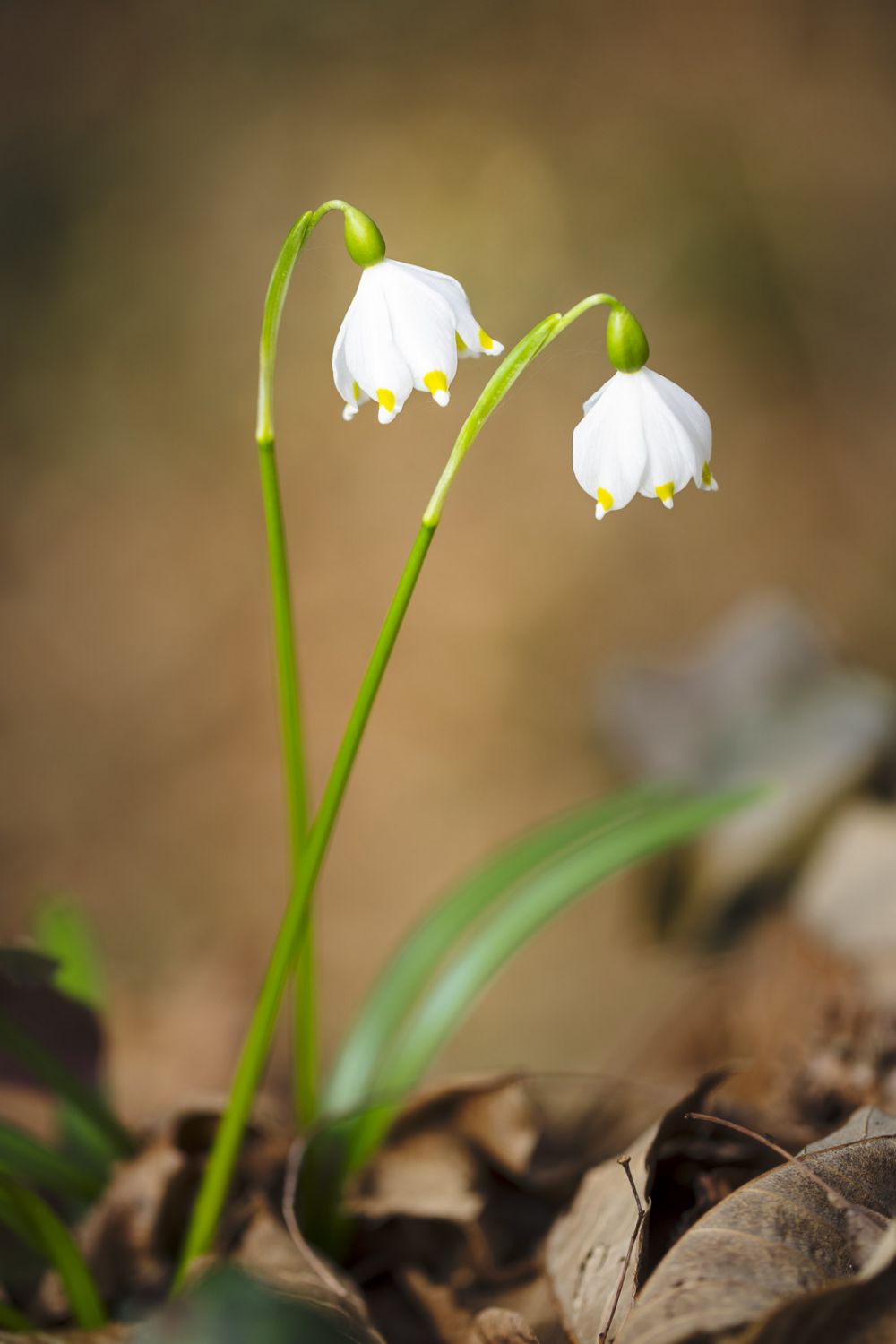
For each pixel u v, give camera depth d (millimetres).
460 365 1599
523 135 1809
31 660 1411
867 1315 465
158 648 1417
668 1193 524
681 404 498
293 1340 497
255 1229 551
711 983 646
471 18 1909
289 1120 661
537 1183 559
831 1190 485
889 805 656
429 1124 562
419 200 1759
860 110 1838
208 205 1771
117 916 1174
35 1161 564
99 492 1557
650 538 1472
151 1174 559
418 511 1495
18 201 1769
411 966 599
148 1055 736
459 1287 544
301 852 553
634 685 762
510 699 1333
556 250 1709
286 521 1508
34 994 580
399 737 1306
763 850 651
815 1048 569
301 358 1639
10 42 1896
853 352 1650
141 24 1908
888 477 1533
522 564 1446
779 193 1762
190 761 1314
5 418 1606
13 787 1299
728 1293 471
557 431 1551
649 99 1844
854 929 621
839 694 693
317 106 1846
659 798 629
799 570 1452
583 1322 498
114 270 1719
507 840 1206
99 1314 538
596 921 1089
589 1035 992
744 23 1890
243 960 946
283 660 538
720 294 1680
